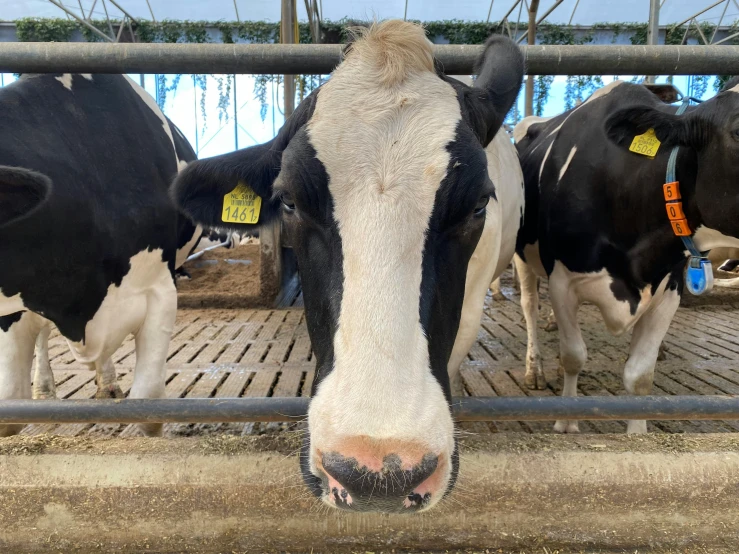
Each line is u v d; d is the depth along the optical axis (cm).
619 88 124
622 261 114
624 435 85
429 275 55
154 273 102
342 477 48
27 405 75
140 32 527
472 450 81
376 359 49
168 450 81
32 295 81
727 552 78
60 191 81
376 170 55
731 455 79
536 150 149
